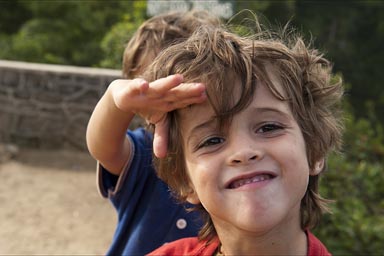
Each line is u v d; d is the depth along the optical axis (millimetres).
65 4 10312
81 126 5809
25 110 5801
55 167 5512
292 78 1106
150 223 1646
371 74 15320
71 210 4684
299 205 1148
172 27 1868
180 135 1131
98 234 4316
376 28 15656
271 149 1016
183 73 1099
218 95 1037
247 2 10180
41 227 4363
